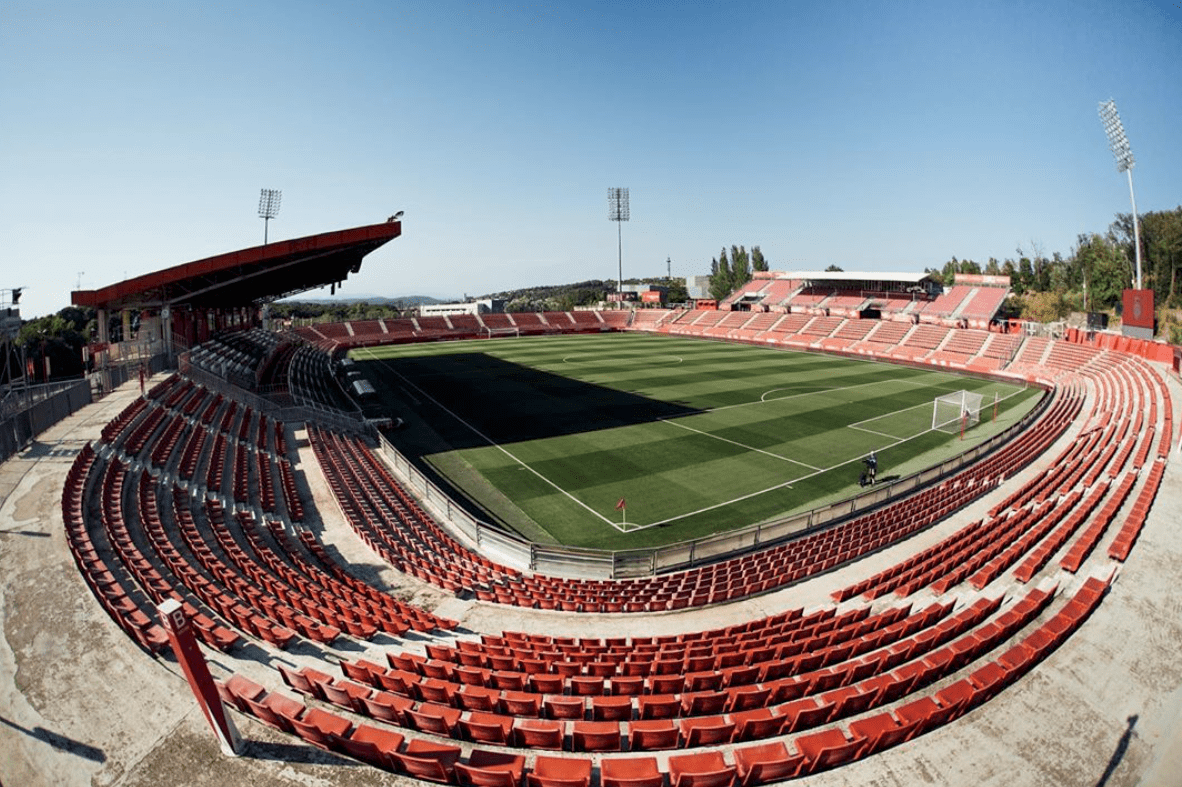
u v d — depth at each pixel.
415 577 16.34
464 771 7.78
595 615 14.41
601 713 9.48
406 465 26.73
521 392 47.25
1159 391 34.41
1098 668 11.09
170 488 20.03
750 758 8.64
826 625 13.02
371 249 44.84
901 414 39.75
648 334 98.75
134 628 10.60
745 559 18.50
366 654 11.61
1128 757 8.99
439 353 72.81
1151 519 18.28
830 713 9.47
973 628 12.76
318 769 8.05
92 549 14.05
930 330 69.25
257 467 25.12
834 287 90.25
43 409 23.69
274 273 47.56
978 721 9.57
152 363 35.78
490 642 12.62
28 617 11.31
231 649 11.02
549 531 22.34
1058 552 16.28
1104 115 49.31
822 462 29.81
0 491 17.58
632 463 29.75
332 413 36.41
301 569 15.87
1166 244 75.94
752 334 86.38
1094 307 86.12
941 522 20.81
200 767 8.02
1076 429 33.50
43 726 8.67
